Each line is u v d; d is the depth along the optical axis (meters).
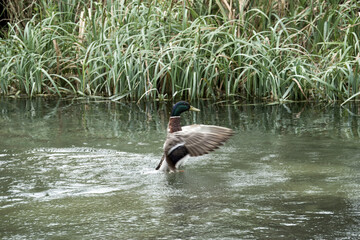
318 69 12.90
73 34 14.77
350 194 5.57
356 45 13.14
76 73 15.28
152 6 14.44
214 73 13.83
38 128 9.77
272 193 5.65
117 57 13.67
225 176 6.39
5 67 14.32
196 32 13.40
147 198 5.57
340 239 4.34
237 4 14.48
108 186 6.07
